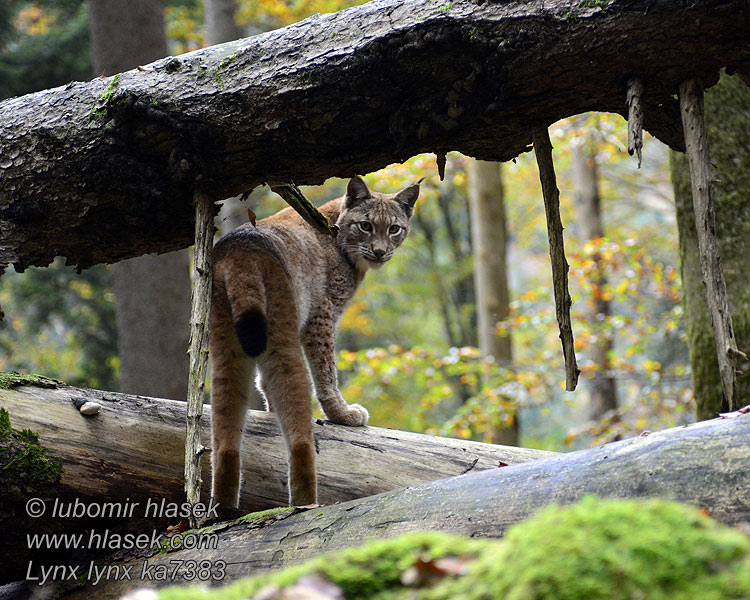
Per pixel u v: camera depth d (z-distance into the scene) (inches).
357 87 234.7
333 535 208.7
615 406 847.1
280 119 244.5
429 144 246.2
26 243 284.8
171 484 267.7
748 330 372.8
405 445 307.3
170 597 105.3
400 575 104.3
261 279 283.6
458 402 1184.8
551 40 214.8
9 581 252.7
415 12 227.6
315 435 305.3
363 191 387.2
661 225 1082.7
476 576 96.7
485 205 807.1
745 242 380.5
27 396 257.6
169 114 252.1
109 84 263.7
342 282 372.8
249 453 292.7
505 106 230.2
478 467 302.0
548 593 89.8
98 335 884.6
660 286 677.9
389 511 204.8
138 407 274.4
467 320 1349.7
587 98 229.6
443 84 231.1
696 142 215.0
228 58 251.1
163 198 268.5
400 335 1341.0
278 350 279.6
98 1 595.2
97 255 293.6
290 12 857.5
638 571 89.9
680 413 678.5
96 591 236.4
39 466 246.1
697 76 217.2
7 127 270.2
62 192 269.1
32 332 890.1
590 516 97.7
